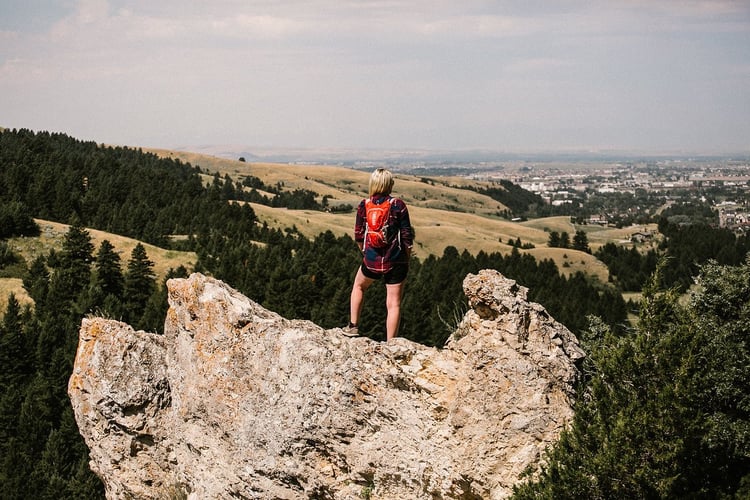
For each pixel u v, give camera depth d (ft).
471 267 405.39
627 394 23.24
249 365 31.14
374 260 30.14
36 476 163.84
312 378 29.14
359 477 28.02
